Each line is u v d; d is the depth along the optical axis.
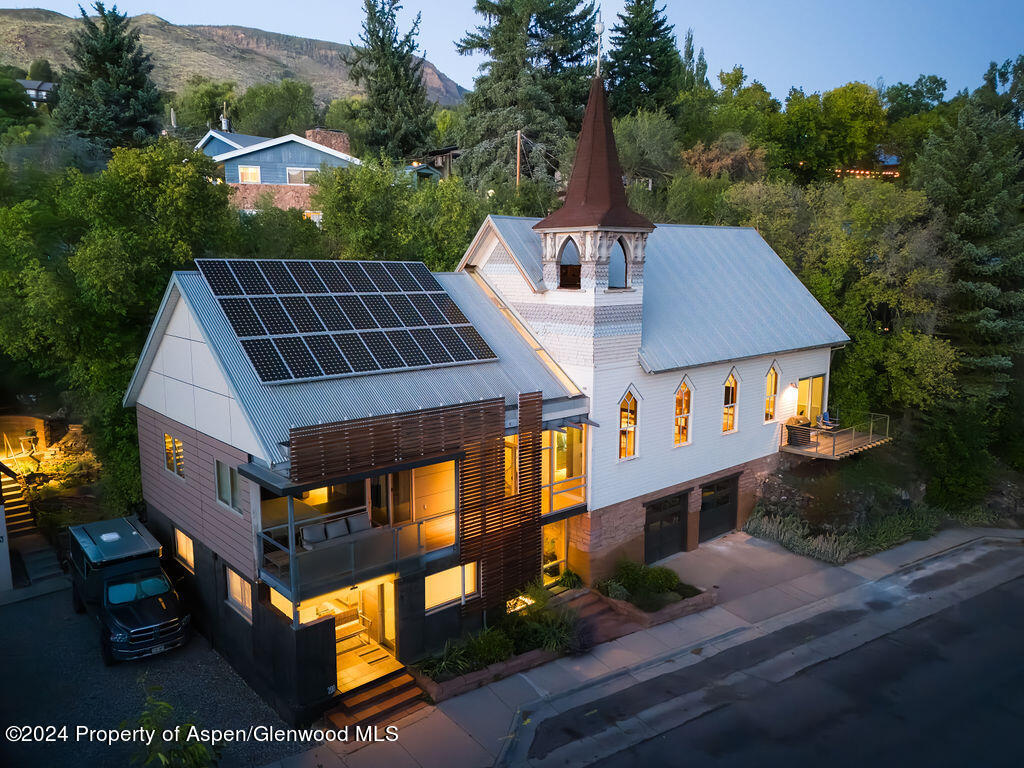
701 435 22.94
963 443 27.33
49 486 25.50
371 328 17.86
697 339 22.39
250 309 16.48
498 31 49.22
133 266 20.06
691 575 21.69
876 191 30.30
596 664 16.83
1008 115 30.70
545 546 20.94
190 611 18.81
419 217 31.17
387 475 16.70
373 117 58.50
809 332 25.75
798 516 24.73
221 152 46.12
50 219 22.14
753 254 28.36
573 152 45.59
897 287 29.58
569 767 13.32
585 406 19.61
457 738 14.09
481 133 48.53
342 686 15.16
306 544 15.17
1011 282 30.55
